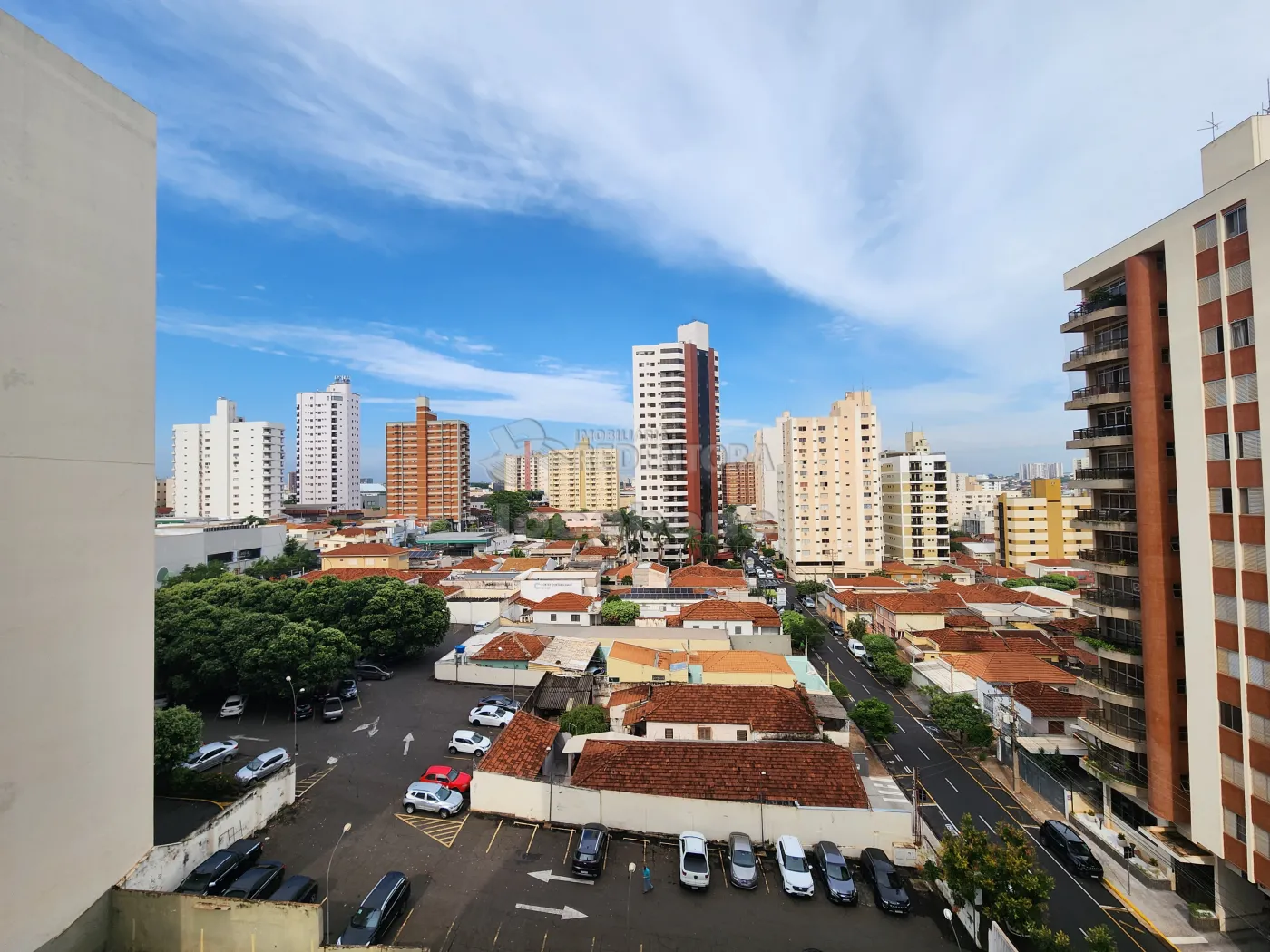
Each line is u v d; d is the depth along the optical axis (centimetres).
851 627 5969
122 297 1864
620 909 2064
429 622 4703
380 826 2522
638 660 4128
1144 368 2508
